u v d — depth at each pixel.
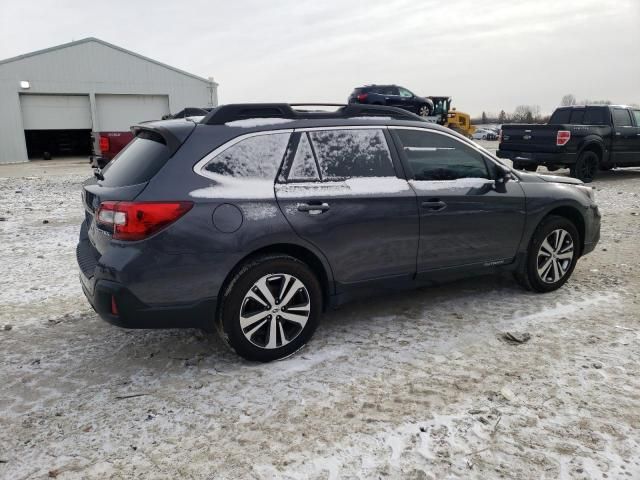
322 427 2.87
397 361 3.62
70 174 19.92
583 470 2.49
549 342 3.87
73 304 4.97
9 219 9.55
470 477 2.46
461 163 4.41
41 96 30.06
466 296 4.90
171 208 3.20
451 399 3.12
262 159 3.55
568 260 4.98
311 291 3.67
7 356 3.85
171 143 3.38
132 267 3.16
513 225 4.57
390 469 2.52
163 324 3.33
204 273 3.31
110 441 2.80
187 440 2.79
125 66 31.53
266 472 2.52
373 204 3.84
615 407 2.99
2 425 2.96
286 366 3.58
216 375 3.49
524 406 3.02
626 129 13.85
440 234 4.18
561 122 14.81
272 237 3.46
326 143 3.80
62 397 3.25
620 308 4.53
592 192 5.24
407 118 4.29
